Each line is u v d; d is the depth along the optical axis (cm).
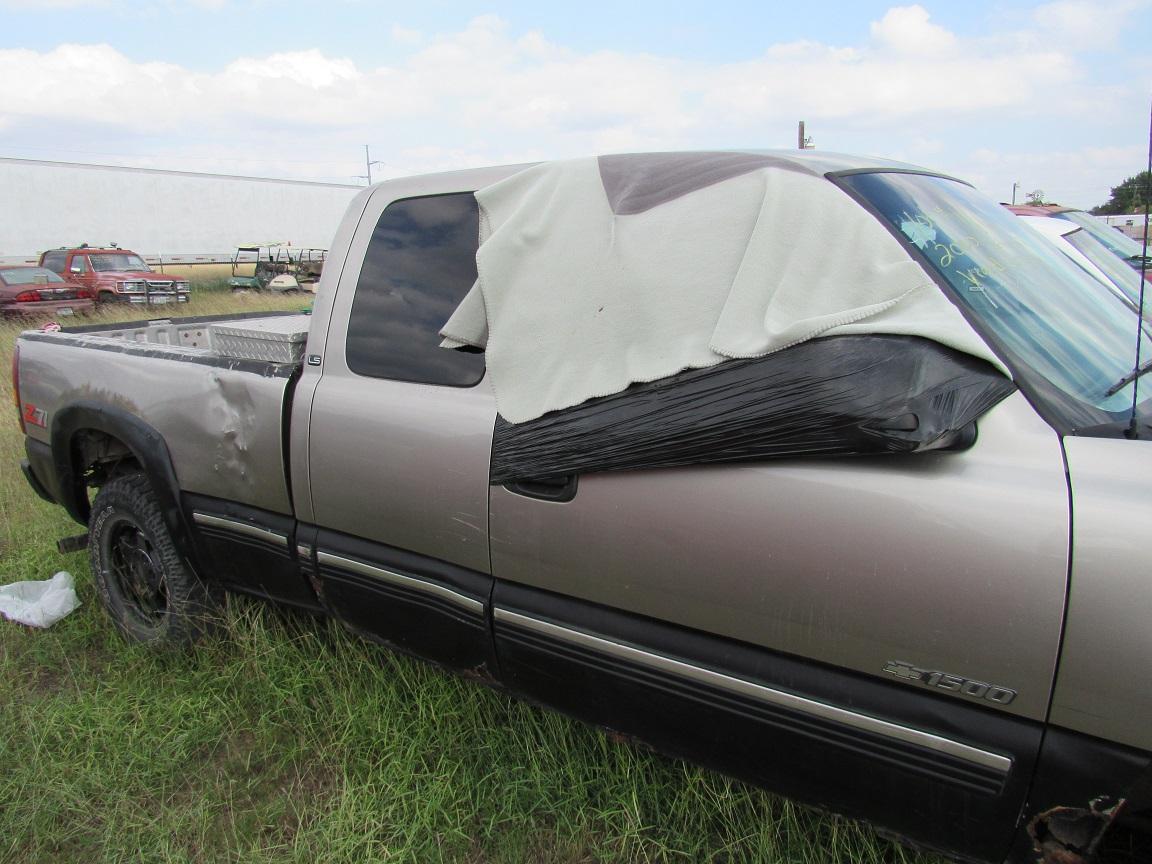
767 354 174
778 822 212
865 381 159
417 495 234
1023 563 148
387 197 265
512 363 214
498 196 235
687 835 222
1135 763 143
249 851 230
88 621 356
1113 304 223
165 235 2534
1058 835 154
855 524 164
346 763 258
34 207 2241
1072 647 144
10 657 328
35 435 364
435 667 255
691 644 192
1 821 244
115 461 366
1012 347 173
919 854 195
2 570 410
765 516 174
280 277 2330
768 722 181
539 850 230
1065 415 162
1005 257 210
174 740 274
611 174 223
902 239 190
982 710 157
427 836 230
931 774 162
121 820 243
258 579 294
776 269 184
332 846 225
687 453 180
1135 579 139
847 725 170
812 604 170
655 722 202
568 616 211
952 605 154
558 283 212
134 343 340
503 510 215
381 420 241
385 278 256
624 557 195
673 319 192
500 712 267
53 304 1545
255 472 277
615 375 196
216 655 315
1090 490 147
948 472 158
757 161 208
